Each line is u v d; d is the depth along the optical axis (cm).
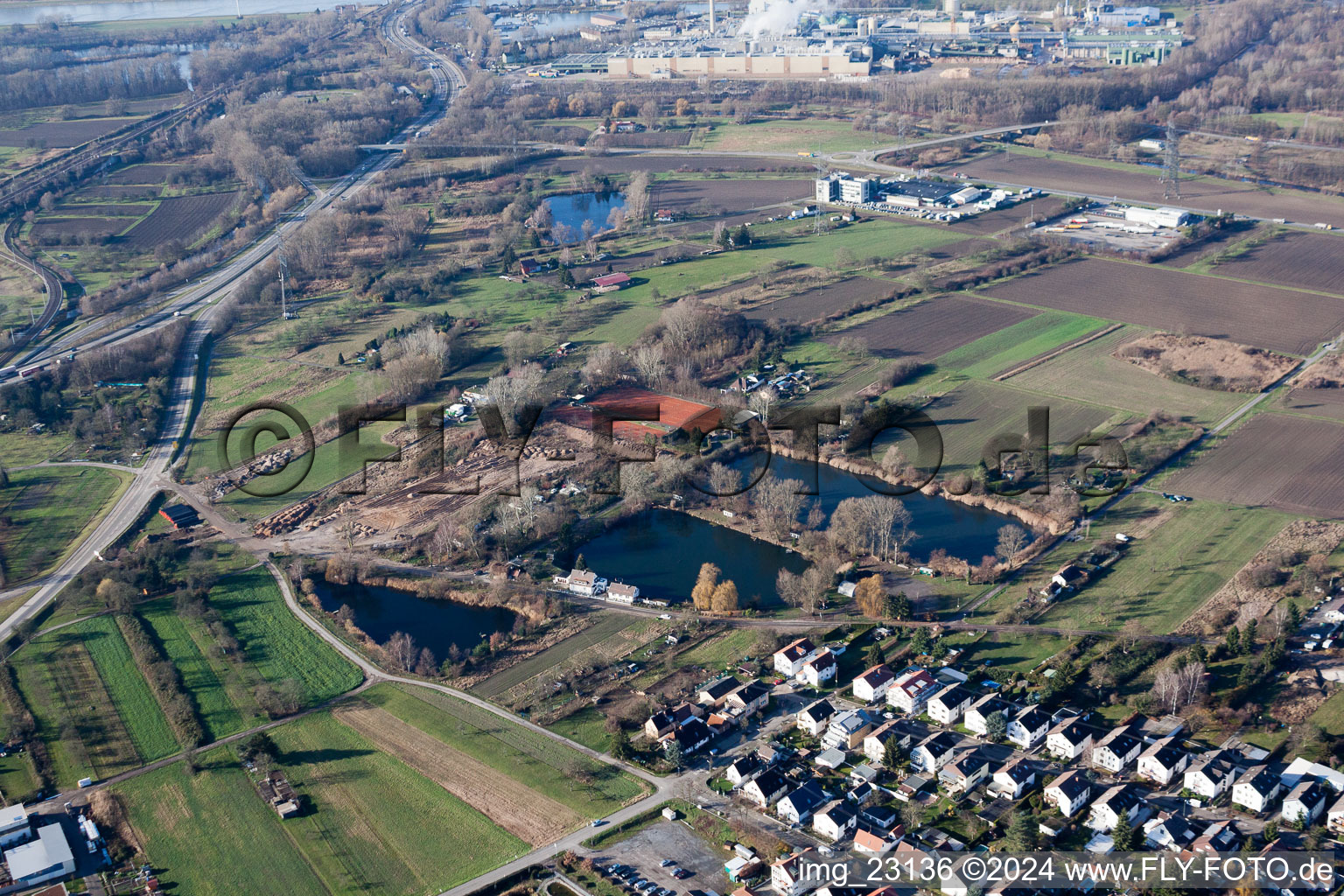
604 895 19650
